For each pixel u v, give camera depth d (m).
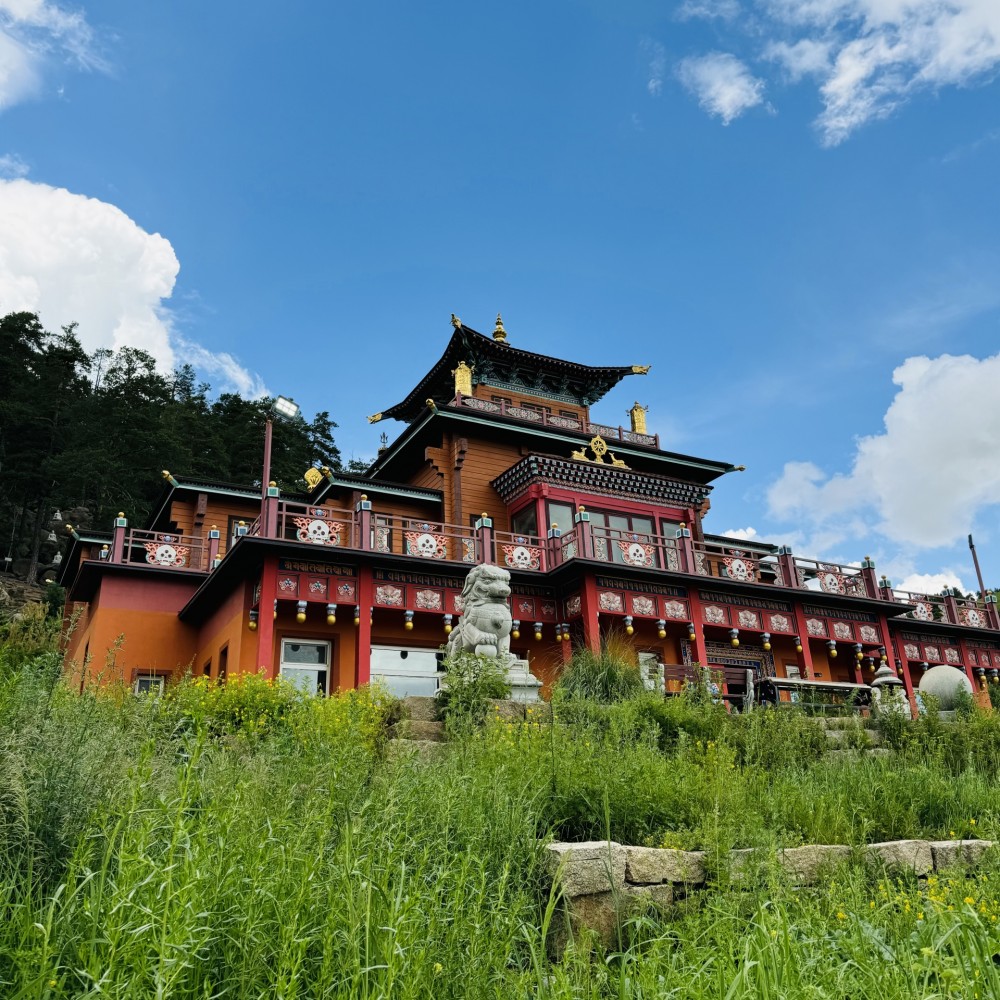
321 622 24.56
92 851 4.82
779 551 30.59
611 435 37.97
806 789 9.41
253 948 4.12
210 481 31.11
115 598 26.08
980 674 36.81
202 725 7.53
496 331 39.09
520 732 9.58
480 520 26.31
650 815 7.74
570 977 4.89
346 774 6.39
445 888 5.32
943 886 6.91
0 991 3.51
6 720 6.27
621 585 26.66
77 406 66.06
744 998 4.31
